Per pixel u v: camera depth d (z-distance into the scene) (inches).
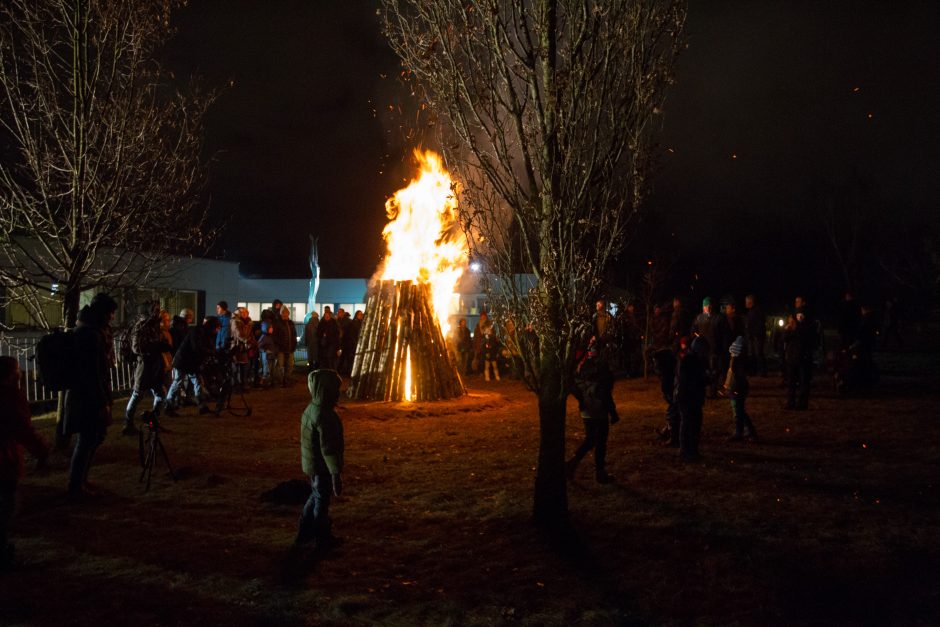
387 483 369.7
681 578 244.2
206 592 231.5
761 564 253.9
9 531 288.7
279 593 230.8
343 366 943.0
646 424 538.9
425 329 645.9
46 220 430.6
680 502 329.7
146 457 424.5
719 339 660.7
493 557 263.3
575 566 254.4
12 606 219.6
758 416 559.2
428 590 234.7
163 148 468.4
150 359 494.6
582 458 384.2
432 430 523.5
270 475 384.8
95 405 333.7
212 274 1161.4
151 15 444.1
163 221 485.7
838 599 227.6
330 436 264.2
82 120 419.5
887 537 281.0
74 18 413.1
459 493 347.3
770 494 340.8
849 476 373.4
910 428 498.9
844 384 669.9
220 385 593.6
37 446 254.8
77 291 439.2
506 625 210.2
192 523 302.2
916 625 210.1
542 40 280.4
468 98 278.1
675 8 271.6
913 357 1037.8
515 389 794.2
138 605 221.9
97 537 283.1
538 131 277.9
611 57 271.7
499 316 288.2
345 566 254.8
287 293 1483.8
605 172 275.9
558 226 273.3
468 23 275.7
